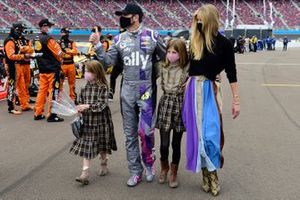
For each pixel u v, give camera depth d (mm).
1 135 7406
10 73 9367
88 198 4582
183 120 4672
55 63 8555
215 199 4566
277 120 8844
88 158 4922
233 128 8039
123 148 6559
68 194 4695
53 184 5008
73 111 5531
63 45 10156
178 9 58750
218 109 4625
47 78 8539
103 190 4824
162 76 4840
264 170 5543
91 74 4910
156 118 4949
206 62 4531
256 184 5027
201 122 4535
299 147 6688
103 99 4926
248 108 10305
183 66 4738
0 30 46375
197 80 4574
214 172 4672
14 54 9156
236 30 51969
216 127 4539
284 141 7074
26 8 53156
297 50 50938
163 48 4844
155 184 5035
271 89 14055
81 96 5035
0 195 4656
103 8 56406
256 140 7129
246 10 60312
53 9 54156
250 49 46500
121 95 4965
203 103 4551
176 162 4859
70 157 6090
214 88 4613
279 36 58438
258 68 23031
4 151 6402
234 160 5973
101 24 53188
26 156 6141
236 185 4996
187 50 4742
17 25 9289
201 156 4562
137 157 5016
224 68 4621
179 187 4934
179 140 4852
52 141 7000
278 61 29359
